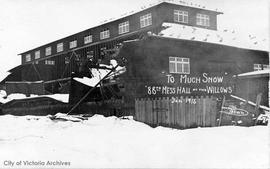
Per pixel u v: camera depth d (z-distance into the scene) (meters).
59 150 10.84
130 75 19.11
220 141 12.15
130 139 12.84
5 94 29.95
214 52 23.03
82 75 23.78
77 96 22.77
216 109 18.45
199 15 27.02
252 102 21.94
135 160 9.89
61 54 32.25
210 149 11.06
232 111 18.80
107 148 11.30
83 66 24.31
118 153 10.69
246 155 10.26
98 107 21.56
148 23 25.42
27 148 10.95
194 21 26.55
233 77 22.55
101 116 19.22
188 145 11.70
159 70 19.70
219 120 18.41
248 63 25.23
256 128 15.09
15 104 26.94
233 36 25.56
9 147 11.07
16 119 19.52
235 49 24.22
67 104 23.31
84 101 22.59
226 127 15.80
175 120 17.55
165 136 13.46
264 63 26.39
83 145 11.68
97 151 10.89
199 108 18.06
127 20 27.44
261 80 23.00
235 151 10.70
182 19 25.83
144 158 10.13
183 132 14.36
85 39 31.70
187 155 10.46
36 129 15.65
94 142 12.21
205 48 22.44
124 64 20.56
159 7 24.92
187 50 21.34
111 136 13.45
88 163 9.47
